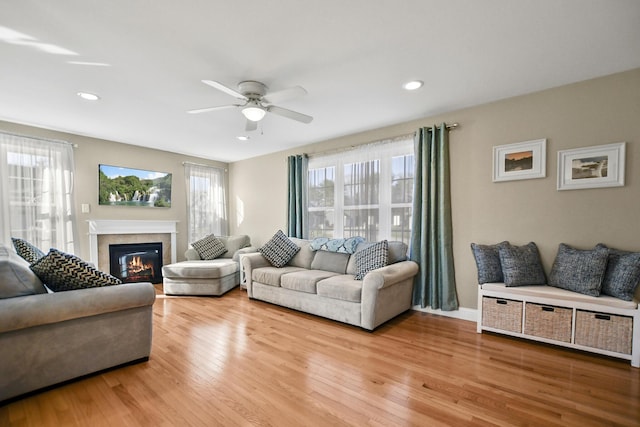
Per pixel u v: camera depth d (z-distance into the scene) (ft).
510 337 9.20
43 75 8.21
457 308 11.04
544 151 9.41
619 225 8.36
